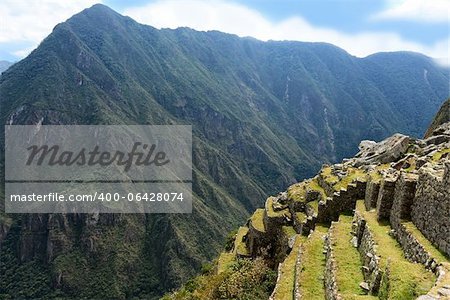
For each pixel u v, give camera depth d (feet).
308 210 78.18
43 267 506.89
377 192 58.29
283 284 48.73
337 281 39.65
